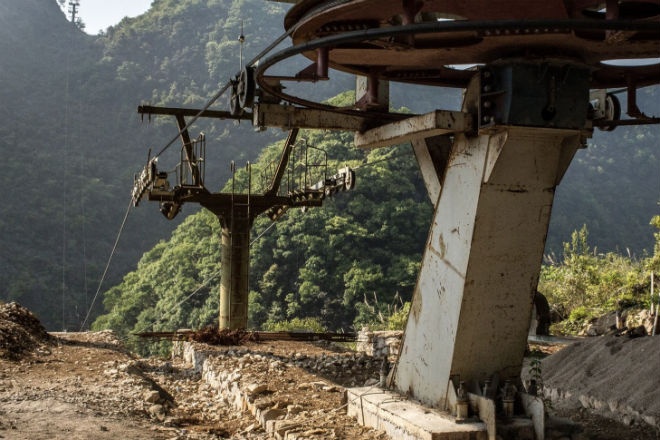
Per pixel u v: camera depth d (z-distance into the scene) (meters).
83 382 9.67
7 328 12.11
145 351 78.06
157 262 90.06
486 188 6.32
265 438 7.66
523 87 5.97
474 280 6.58
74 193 170.75
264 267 78.00
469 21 4.34
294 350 15.33
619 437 6.95
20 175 169.50
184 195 19.77
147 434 7.18
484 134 6.26
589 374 8.94
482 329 6.74
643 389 7.71
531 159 6.29
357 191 80.38
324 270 74.31
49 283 143.25
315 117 7.67
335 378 11.75
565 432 6.68
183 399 11.09
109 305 96.88
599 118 8.09
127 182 182.50
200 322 73.50
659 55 6.50
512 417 6.54
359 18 6.05
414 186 84.38
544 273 21.59
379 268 73.94
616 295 17.97
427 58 6.88
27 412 7.44
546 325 13.92
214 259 79.75
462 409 6.54
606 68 7.29
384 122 7.99
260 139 187.62
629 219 159.12
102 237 164.50
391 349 14.30
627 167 180.25
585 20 4.14
